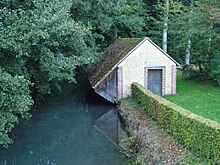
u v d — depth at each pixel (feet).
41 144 53.83
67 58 56.85
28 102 41.73
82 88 102.68
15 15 45.19
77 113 72.90
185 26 83.30
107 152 49.39
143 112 58.13
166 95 74.54
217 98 67.87
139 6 118.21
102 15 89.35
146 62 74.33
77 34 56.80
